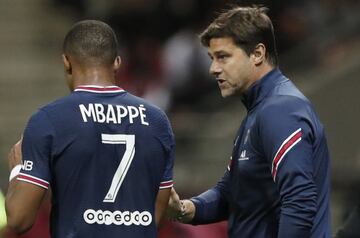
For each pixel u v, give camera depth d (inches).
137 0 1549.0
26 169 553.3
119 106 570.3
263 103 598.2
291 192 569.3
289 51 1521.9
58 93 1632.6
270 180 592.1
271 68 607.5
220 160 1408.7
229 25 601.0
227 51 602.5
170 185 585.0
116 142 564.7
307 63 1520.7
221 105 1461.6
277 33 1524.4
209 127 1434.5
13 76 1641.2
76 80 574.2
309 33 1540.4
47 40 1706.4
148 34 1534.2
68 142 555.8
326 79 1481.3
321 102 1481.3
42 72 1652.3
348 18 1550.2
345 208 1242.0
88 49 570.9
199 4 1558.8
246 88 608.1
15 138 1457.9
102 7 1643.7
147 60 1453.0
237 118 1438.2
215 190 652.7
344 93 1477.6
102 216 560.1
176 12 1555.1
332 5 1563.7
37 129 554.9
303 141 575.8
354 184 1364.4
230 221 621.0
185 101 1444.4
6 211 558.6
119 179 564.1
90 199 558.6
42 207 958.4
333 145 1476.4
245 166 599.8
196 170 1390.3
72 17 1701.5
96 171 560.4
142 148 570.3
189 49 1451.8
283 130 575.8
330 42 1535.4
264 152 586.6
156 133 575.5
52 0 1732.3
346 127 1477.6
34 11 1732.3
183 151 1412.4
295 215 566.6
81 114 561.0
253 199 600.4
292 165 570.3
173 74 1444.4
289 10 1537.9
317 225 591.2
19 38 1700.3
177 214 631.8
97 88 569.3
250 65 604.1
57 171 557.3
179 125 1419.8
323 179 595.2
